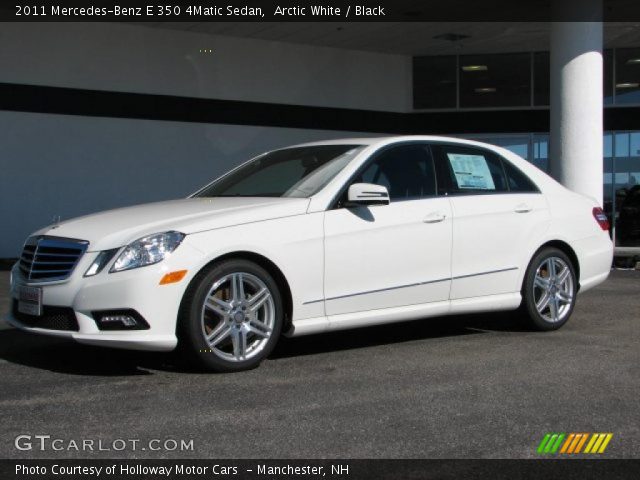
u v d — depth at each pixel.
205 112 16.44
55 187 15.22
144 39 15.82
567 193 7.39
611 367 5.59
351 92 17.95
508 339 6.66
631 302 8.95
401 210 6.11
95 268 5.10
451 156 6.64
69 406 4.54
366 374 5.36
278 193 6.05
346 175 5.97
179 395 4.78
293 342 6.54
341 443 3.95
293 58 17.27
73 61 15.24
